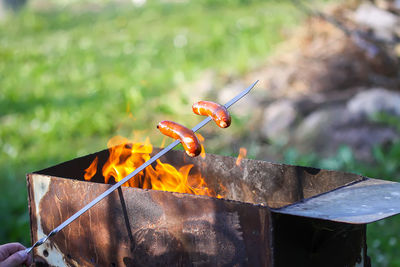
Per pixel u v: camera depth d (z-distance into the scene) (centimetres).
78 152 626
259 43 911
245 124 634
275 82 701
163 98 754
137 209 232
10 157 631
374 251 408
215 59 900
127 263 240
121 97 773
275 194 271
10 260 242
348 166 521
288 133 602
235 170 284
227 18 1213
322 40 754
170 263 231
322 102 627
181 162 301
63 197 249
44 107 771
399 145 539
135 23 1329
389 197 223
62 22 1495
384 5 635
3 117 773
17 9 1752
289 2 1261
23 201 509
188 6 1430
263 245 211
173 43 1059
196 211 221
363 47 642
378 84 643
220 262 221
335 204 216
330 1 805
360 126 580
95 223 243
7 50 1180
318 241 224
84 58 1045
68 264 254
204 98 717
